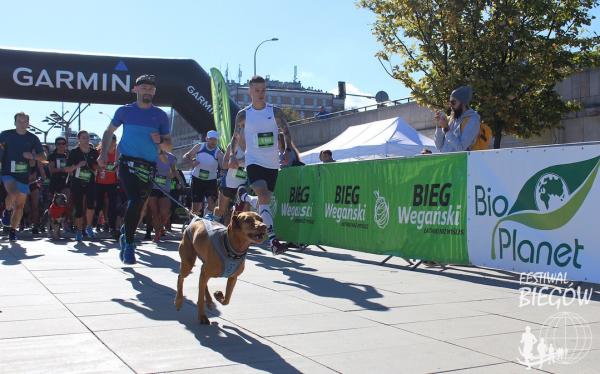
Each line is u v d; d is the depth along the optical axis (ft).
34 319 14.85
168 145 24.81
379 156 52.60
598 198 18.25
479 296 18.48
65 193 42.09
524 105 55.31
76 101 51.90
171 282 20.38
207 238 14.67
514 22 52.70
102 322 14.66
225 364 11.51
